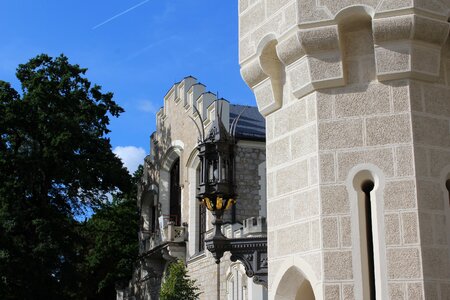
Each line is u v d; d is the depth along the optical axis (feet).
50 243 124.98
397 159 23.13
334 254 23.12
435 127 23.70
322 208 23.67
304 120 25.41
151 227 152.66
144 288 149.79
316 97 24.81
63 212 137.08
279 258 25.81
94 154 139.23
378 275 22.40
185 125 133.90
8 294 122.01
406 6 23.39
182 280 106.22
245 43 28.71
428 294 21.86
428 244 22.31
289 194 25.70
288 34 25.35
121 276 162.71
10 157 127.75
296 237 24.95
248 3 28.91
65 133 130.41
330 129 24.29
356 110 24.09
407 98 23.48
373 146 23.54
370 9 23.90
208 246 33.42
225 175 35.40
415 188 22.65
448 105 24.21
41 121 131.85
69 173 131.95
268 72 27.37
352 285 22.65
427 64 23.75
